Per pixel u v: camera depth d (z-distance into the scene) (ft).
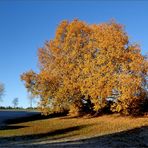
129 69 134.10
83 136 96.32
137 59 133.28
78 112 162.40
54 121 152.15
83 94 146.61
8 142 84.53
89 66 140.67
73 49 155.12
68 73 154.10
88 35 154.61
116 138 85.71
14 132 117.08
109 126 115.65
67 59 155.53
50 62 161.68
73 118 155.53
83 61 152.05
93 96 135.95
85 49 149.89
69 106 156.25
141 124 113.29
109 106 145.79
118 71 135.64
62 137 97.35
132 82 131.34
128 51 138.00
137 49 137.28
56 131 114.83
